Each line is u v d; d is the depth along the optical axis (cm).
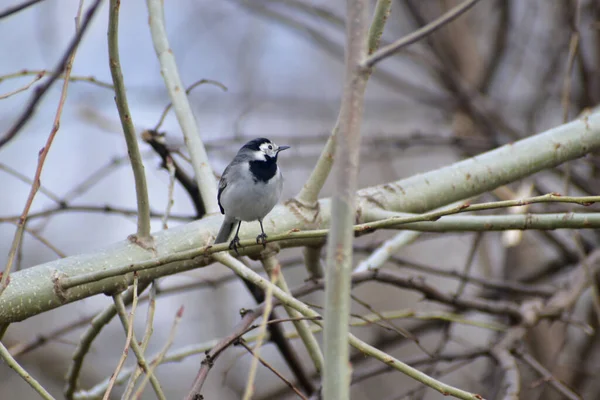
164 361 920
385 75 1694
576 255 1330
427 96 1744
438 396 1650
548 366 1250
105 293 686
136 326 1791
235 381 1669
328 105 1931
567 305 1019
